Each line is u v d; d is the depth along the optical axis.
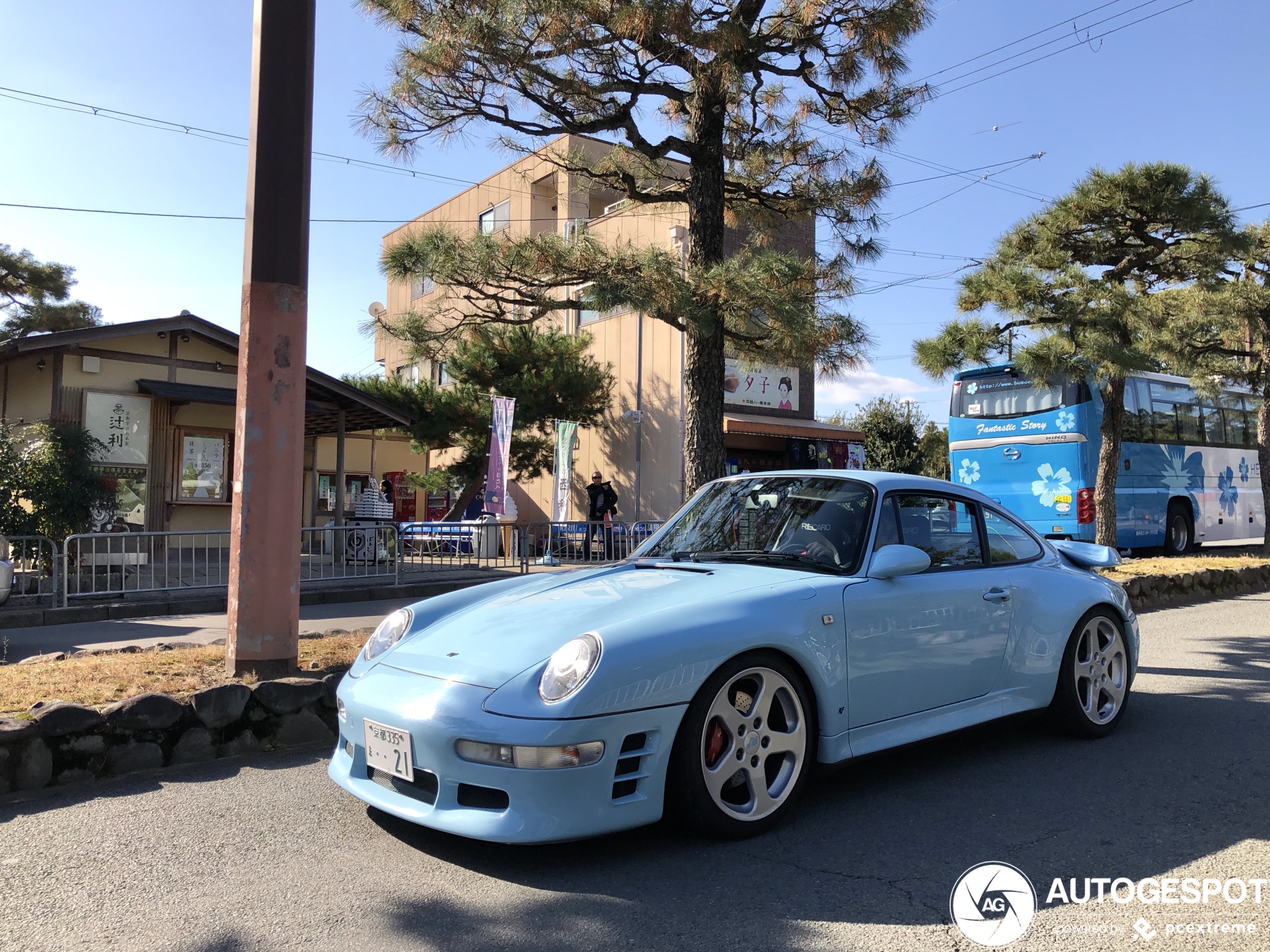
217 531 10.30
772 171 8.51
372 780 3.39
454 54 6.70
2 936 2.63
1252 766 4.29
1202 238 11.52
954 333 11.51
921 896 2.86
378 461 24.38
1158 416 16.53
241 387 5.17
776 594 3.49
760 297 6.67
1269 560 13.09
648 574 4.00
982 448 15.77
